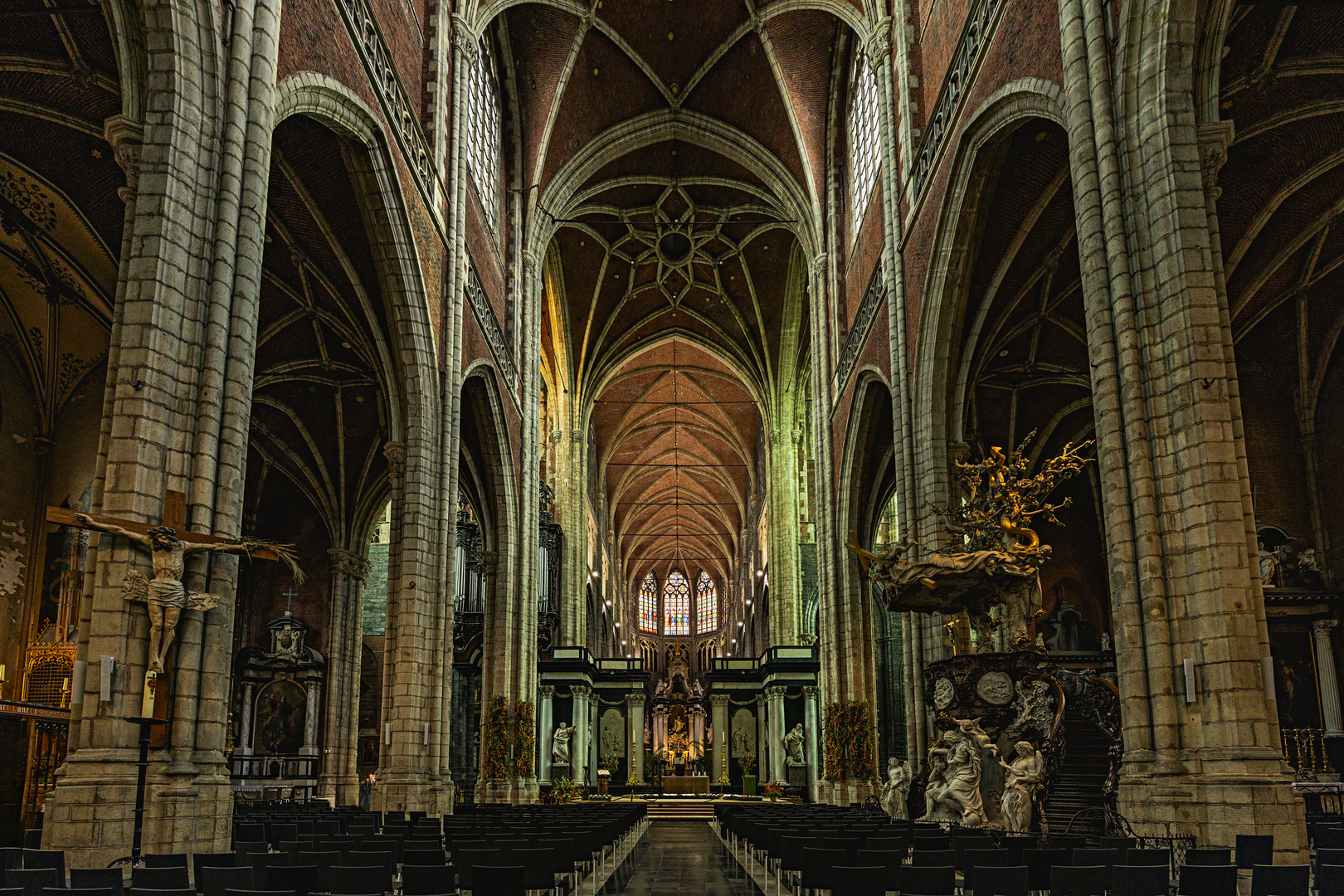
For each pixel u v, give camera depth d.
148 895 6.29
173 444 10.52
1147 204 11.14
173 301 10.66
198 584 10.50
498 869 7.51
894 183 23.25
